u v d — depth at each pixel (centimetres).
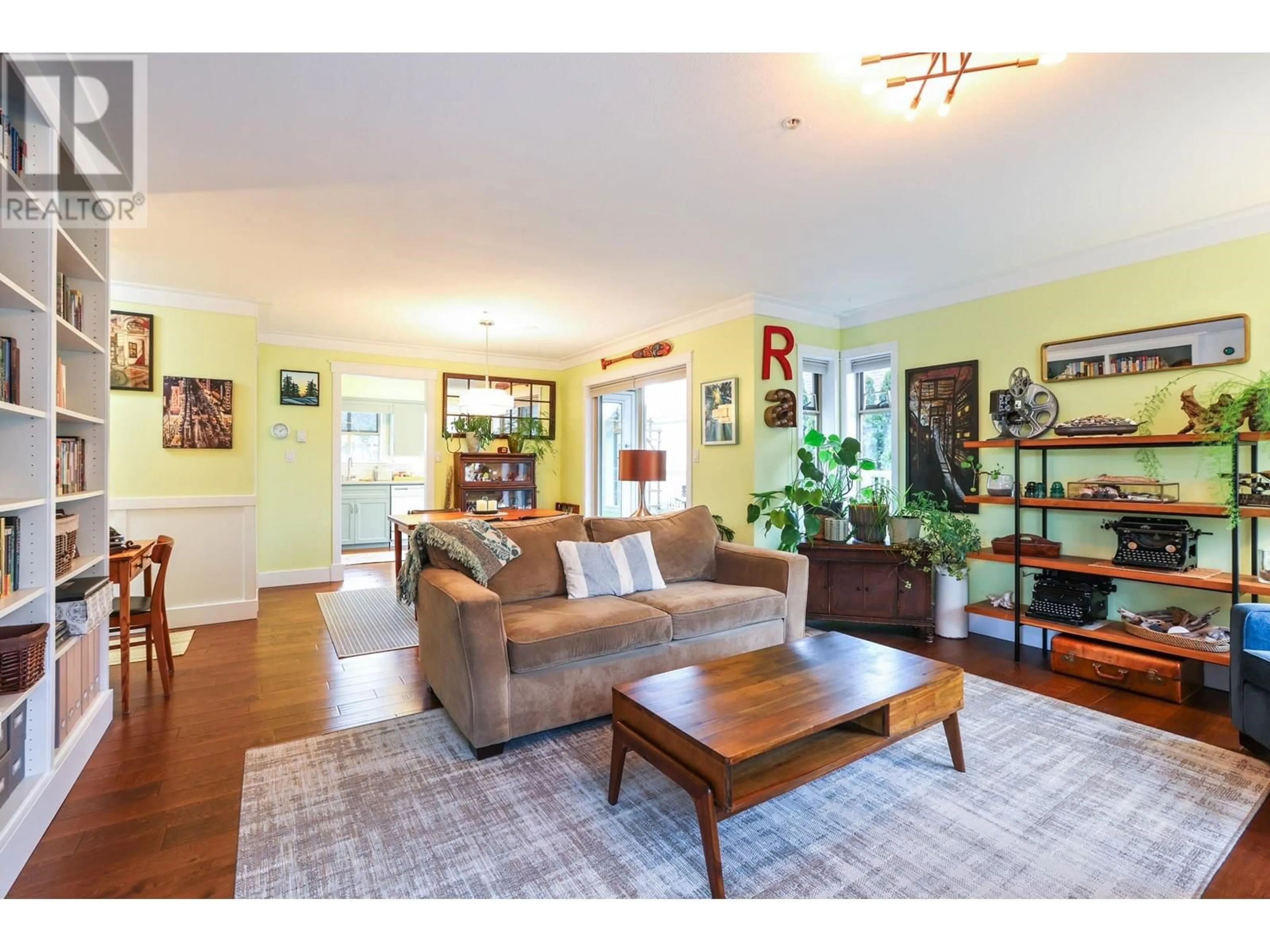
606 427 661
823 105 203
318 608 472
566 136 222
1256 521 286
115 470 404
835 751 185
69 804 194
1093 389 350
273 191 265
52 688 189
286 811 192
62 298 223
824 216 297
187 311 426
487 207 285
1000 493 384
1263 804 196
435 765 223
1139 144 228
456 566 287
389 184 260
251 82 187
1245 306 292
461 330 562
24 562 189
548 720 243
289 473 580
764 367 449
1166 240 318
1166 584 301
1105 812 192
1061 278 362
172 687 301
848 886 158
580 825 185
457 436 663
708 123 214
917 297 442
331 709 274
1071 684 309
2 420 187
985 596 406
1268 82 189
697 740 160
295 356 584
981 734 249
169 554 296
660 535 353
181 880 159
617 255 354
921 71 186
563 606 280
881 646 242
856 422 494
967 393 411
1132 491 324
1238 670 232
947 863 167
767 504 430
